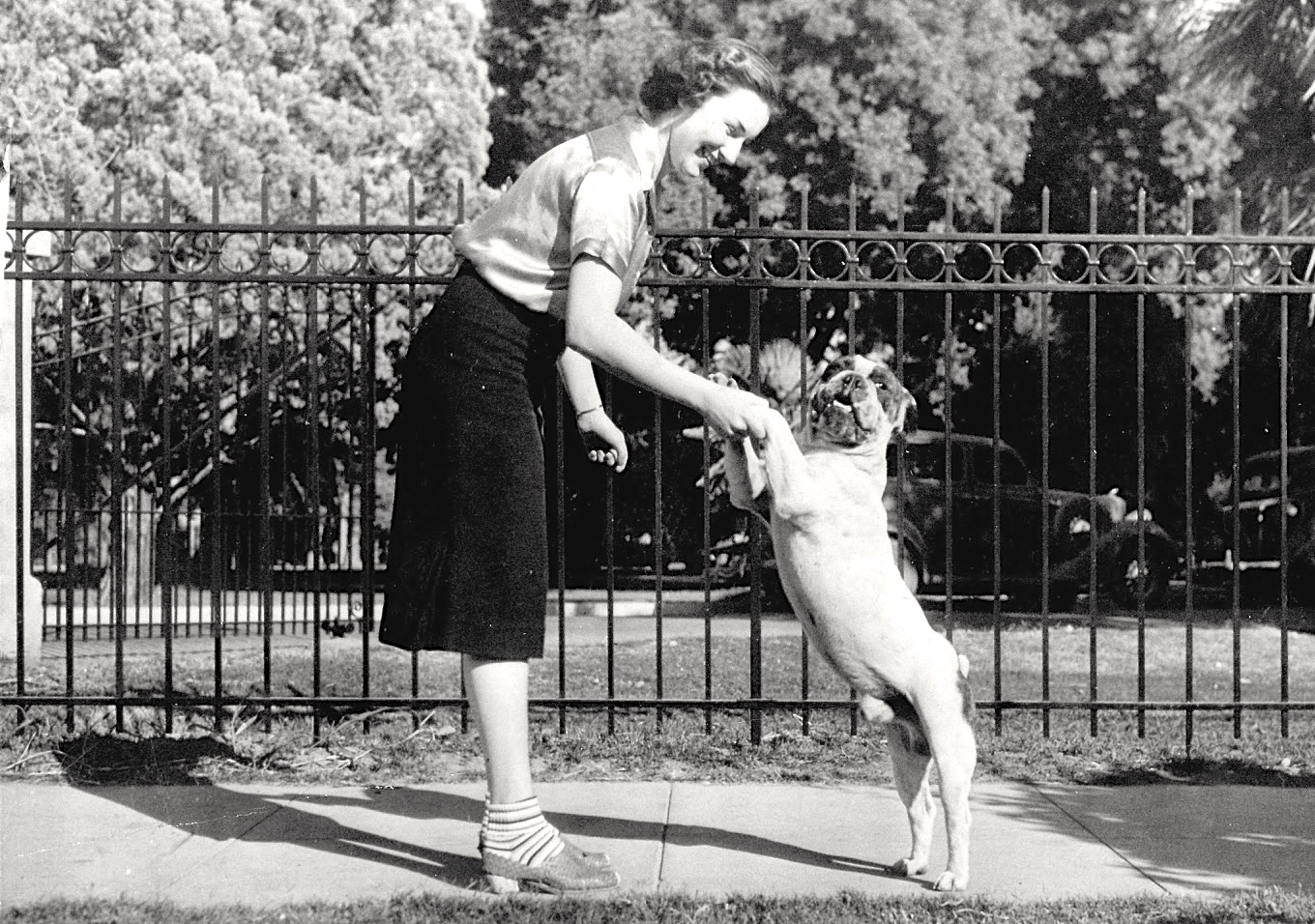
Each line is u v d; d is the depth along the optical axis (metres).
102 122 13.90
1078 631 10.99
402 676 7.23
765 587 13.77
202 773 4.70
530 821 3.32
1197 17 15.16
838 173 14.83
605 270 3.22
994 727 5.50
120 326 5.09
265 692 5.17
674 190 14.56
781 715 5.91
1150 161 15.57
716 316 15.48
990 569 12.55
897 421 3.32
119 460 5.06
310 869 3.49
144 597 13.45
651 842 3.81
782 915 3.04
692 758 5.00
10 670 6.62
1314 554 13.34
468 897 3.24
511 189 3.41
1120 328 15.97
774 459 3.18
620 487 16.72
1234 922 2.99
